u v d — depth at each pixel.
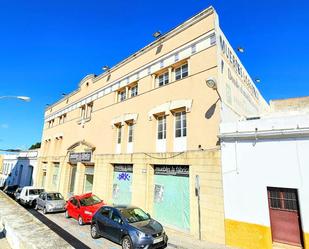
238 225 9.49
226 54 13.46
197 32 13.31
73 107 26.05
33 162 33.16
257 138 9.67
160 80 15.70
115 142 18.33
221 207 10.12
